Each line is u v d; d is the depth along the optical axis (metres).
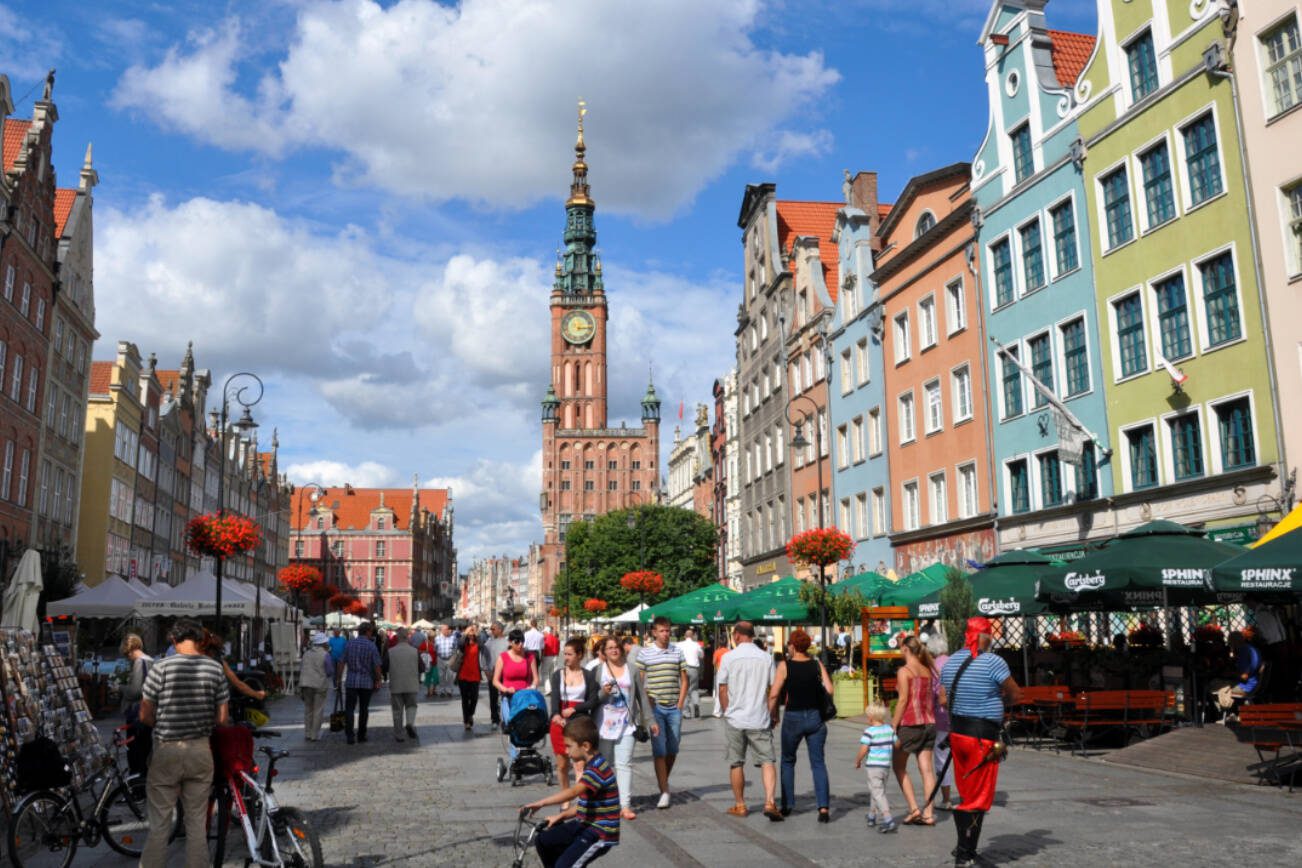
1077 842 9.89
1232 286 22.98
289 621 40.72
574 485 161.12
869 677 26.12
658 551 86.25
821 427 47.72
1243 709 13.86
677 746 12.69
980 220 32.88
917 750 11.18
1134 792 13.05
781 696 11.75
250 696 10.34
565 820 7.32
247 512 92.69
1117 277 26.64
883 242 40.84
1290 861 9.03
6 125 42.25
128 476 55.66
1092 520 27.34
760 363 57.72
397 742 20.47
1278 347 21.55
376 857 9.62
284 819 8.25
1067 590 17.67
